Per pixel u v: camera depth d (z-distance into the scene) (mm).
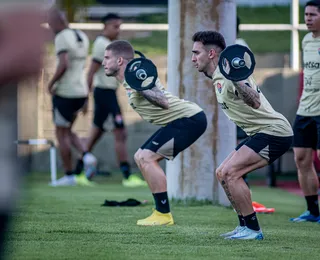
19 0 3816
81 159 30938
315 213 19688
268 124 14461
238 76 13336
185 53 22188
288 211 22719
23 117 35281
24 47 3832
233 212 20672
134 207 21656
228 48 13273
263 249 13688
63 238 14773
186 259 12273
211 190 22422
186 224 17688
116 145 31062
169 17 22656
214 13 22000
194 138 17297
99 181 32688
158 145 17250
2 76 3871
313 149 19781
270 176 32438
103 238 14891
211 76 15266
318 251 13609
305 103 19531
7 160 4414
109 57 17500
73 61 29719
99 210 20672
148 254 12773
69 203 22562
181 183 22469
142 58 16141
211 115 22172
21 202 21734
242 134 26672
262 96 14742
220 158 22297
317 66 19125
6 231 4504
